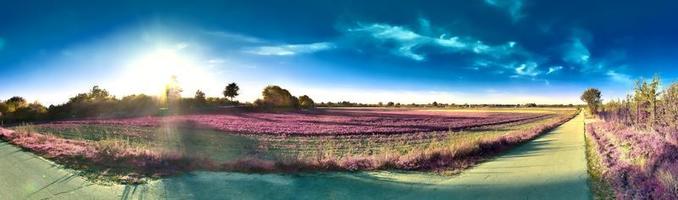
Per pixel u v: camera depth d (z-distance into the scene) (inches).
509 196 337.1
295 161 462.6
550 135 1098.1
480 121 2172.7
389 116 2741.1
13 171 434.0
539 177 417.4
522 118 2738.7
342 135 1134.4
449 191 358.9
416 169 470.9
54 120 2107.5
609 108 2479.1
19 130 983.0
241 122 1731.1
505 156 622.2
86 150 549.6
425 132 1305.4
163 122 1620.3
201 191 348.2
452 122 2006.6
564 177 412.8
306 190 357.4
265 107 3602.4
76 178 394.0
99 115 2386.8
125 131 1168.8
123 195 332.5
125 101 2768.2
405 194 347.6
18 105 2576.3
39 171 431.8
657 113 966.4
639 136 724.0
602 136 969.5
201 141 808.9
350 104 7327.8
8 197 325.7
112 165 449.1
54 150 579.5
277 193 345.4
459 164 515.8
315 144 856.9
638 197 309.9
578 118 2785.4
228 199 324.5
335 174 430.0
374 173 442.0
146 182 377.7
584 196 332.8
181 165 449.4
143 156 488.7
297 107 4067.4
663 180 331.3
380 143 901.2
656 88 981.8
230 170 438.0
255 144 805.9
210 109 3019.2
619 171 419.5
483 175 439.5
